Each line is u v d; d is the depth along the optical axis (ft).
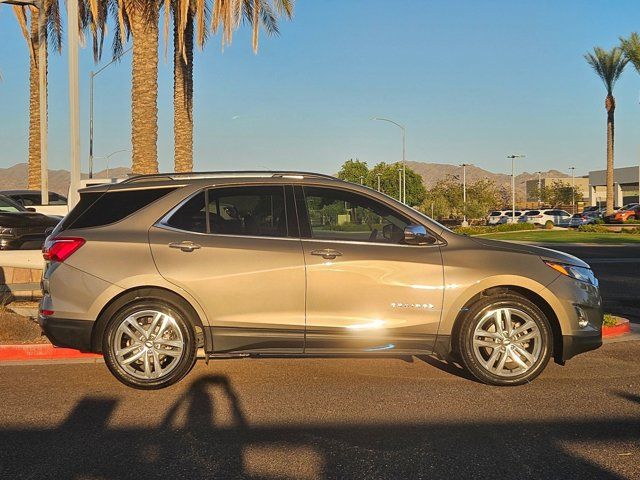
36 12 84.58
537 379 22.17
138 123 59.00
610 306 39.29
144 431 17.26
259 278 20.71
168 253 20.75
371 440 16.53
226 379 22.30
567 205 332.39
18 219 38.34
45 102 64.85
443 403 19.54
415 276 20.94
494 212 216.95
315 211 21.54
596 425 17.58
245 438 16.71
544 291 21.17
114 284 20.52
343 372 23.21
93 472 14.64
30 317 29.94
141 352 20.72
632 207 163.22
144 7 58.23
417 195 303.89
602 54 152.97
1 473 14.60
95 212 21.48
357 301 20.86
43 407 19.33
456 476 14.34
